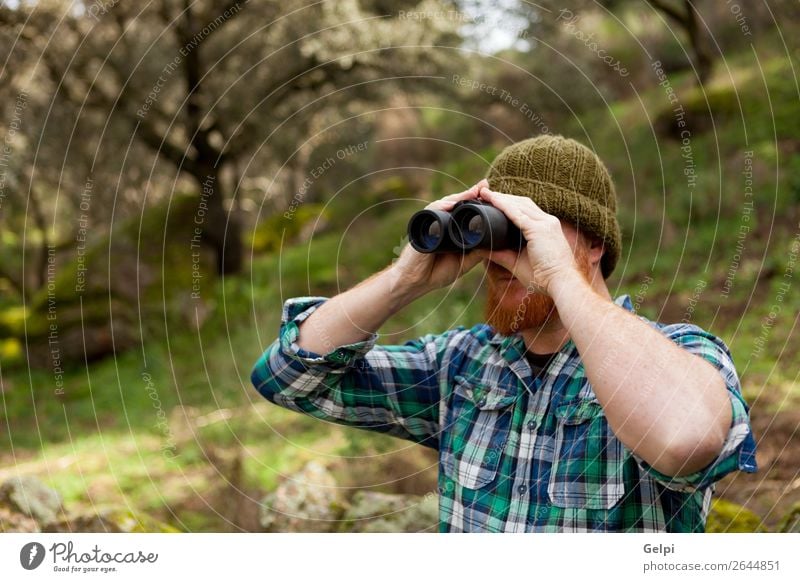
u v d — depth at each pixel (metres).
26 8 8.71
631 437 1.24
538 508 1.52
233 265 10.90
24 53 8.88
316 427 5.21
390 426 1.81
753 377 4.52
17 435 6.47
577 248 1.58
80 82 9.55
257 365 1.80
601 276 1.68
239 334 6.43
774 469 3.29
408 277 1.65
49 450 5.85
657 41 13.31
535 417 1.56
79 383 8.45
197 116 10.09
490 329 1.72
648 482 1.46
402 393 1.75
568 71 10.80
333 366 1.71
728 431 1.24
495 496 1.56
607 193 1.64
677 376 1.23
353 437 3.93
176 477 4.48
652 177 9.06
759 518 2.73
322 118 11.11
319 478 3.56
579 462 1.49
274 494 3.42
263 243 13.89
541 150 1.59
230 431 4.70
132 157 10.25
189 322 9.26
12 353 10.27
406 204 13.65
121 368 8.69
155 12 9.58
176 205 10.43
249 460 4.62
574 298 1.32
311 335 1.71
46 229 13.12
